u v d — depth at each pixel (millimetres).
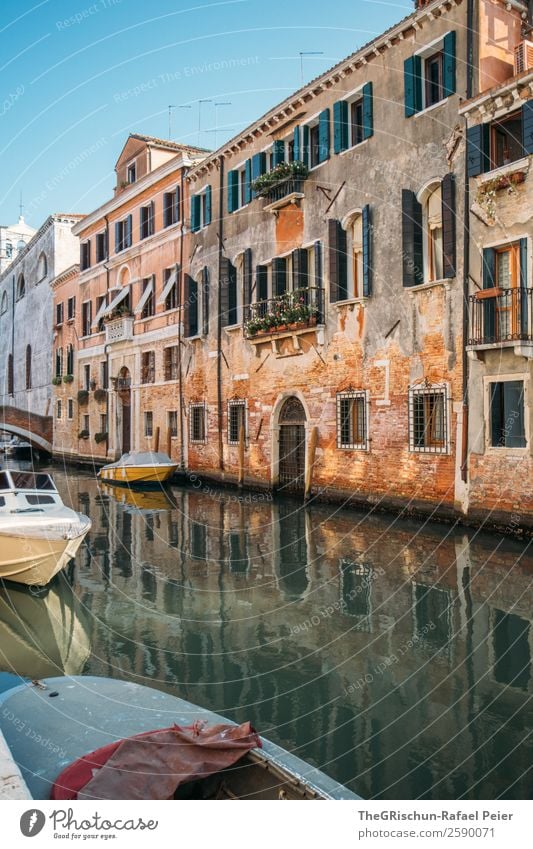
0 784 3578
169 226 25234
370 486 15664
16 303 42938
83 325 32938
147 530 14445
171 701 5043
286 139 19234
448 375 13703
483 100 12625
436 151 14102
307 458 17547
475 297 12781
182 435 24203
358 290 16516
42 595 9625
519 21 13984
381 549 11781
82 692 5195
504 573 9898
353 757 5008
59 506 11836
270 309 19203
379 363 15414
